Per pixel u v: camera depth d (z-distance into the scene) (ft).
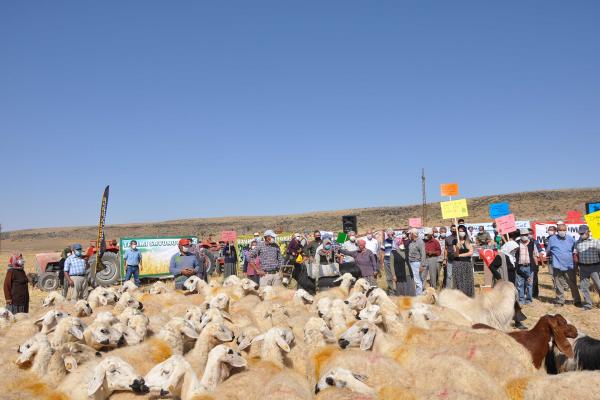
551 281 84.43
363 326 32.14
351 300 46.37
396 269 56.18
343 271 61.05
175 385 25.11
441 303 45.19
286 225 358.02
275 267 63.52
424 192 204.95
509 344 30.86
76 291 63.41
